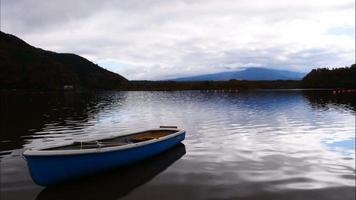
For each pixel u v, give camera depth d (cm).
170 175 1442
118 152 1487
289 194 1188
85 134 2628
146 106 5678
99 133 2686
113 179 1403
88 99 8512
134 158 1590
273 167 1539
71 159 1317
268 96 8794
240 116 3797
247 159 1697
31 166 1249
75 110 4962
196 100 7325
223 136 2403
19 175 1454
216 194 1200
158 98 8600
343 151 1877
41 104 6481
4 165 1612
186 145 2073
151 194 1222
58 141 2306
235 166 1565
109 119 3703
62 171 1306
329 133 2519
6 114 4322
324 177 1377
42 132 2725
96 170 1415
